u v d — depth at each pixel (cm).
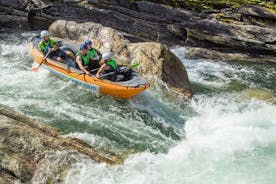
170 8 2136
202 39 2027
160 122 1179
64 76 1305
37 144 871
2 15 1917
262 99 1434
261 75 1742
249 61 1933
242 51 2023
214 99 1404
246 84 1612
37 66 1402
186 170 919
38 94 1227
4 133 869
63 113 1133
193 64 1809
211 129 1154
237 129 1144
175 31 2033
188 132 1142
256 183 868
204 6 2230
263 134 1105
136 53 1450
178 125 1183
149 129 1130
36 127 950
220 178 888
